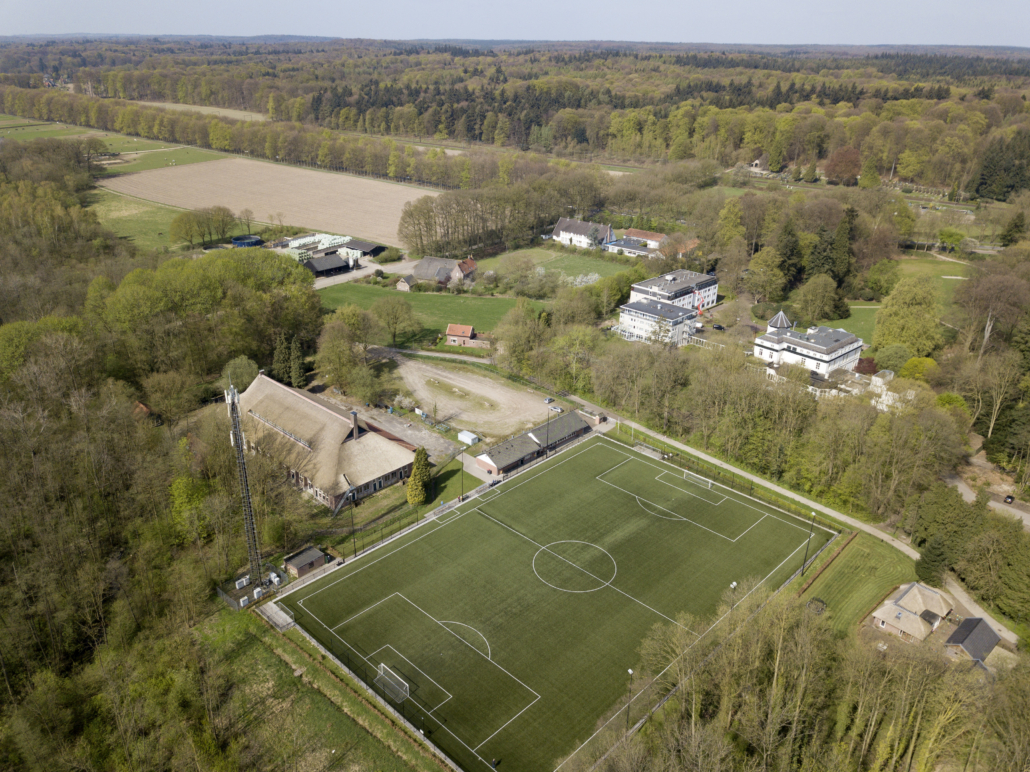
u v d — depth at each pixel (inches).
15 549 4030.5
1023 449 5315.0
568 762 3073.3
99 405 5324.8
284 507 4766.2
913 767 2908.5
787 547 4547.2
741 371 5935.0
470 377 7003.0
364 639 3762.3
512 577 4249.5
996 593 3978.8
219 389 6309.1
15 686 3380.9
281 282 7450.8
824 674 3169.3
